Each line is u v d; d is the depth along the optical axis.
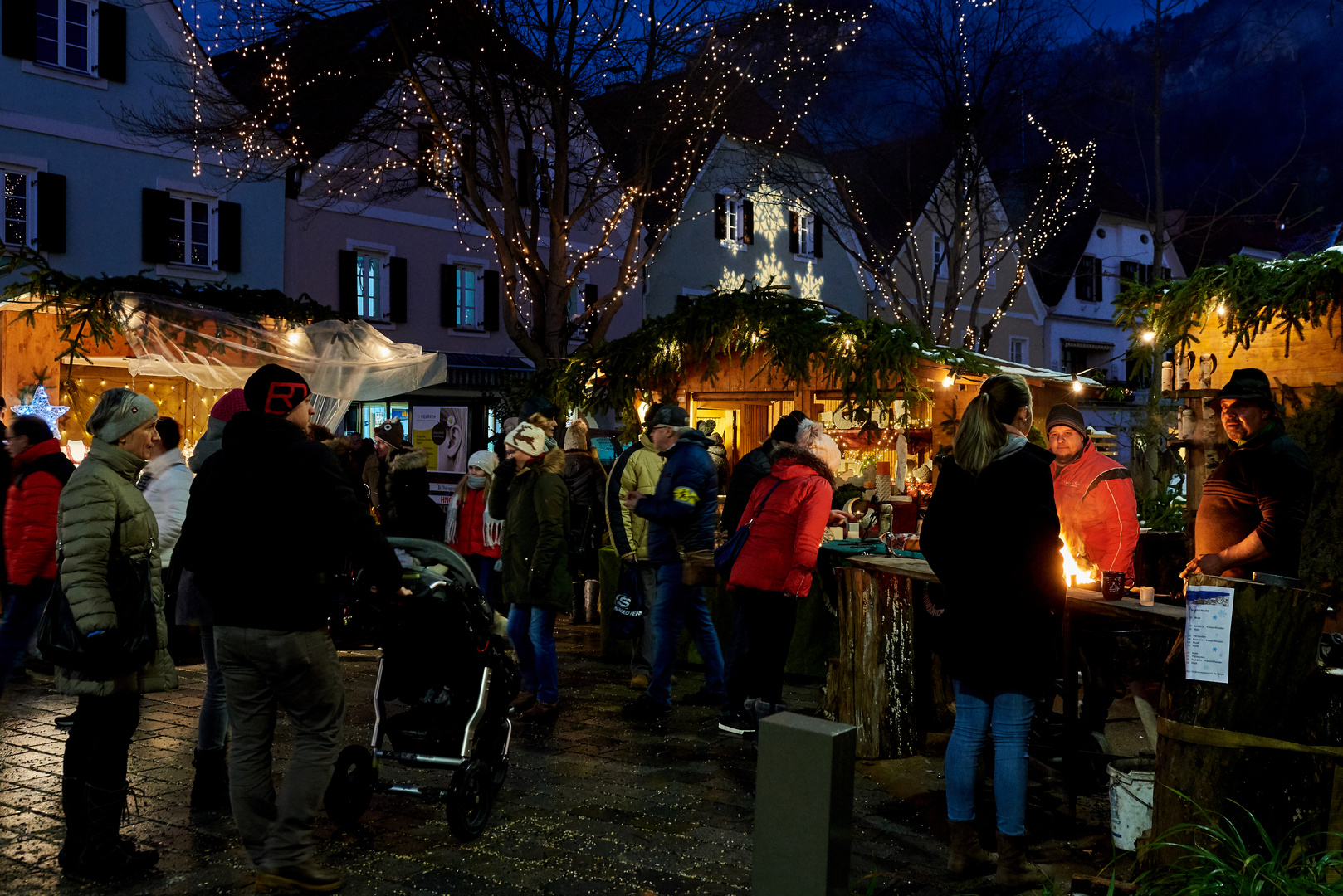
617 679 7.45
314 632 3.62
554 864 3.93
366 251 21.83
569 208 24.50
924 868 3.95
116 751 3.79
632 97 17.36
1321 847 3.31
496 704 4.45
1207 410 6.42
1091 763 4.83
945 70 23.41
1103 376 33.53
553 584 6.02
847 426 10.12
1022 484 3.76
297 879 3.60
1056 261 35.53
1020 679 3.71
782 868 2.42
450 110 17.97
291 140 18.16
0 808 4.53
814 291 29.78
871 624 5.46
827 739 2.38
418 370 12.38
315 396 12.16
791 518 5.34
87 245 17.91
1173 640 4.53
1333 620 5.81
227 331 11.00
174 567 4.52
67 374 10.55
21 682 7.09
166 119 18.20
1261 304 6.20
